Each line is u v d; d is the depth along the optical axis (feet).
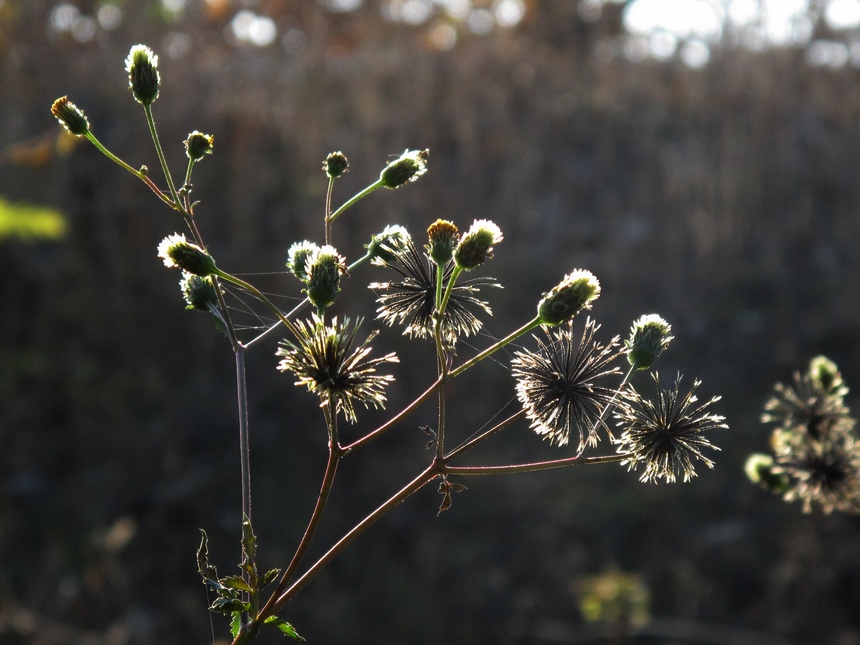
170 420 36.73
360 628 29.32
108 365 39.17
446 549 32.37
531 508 33.76
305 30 56.75
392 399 36.70
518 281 42.24
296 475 35.53
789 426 7.41
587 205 47.19
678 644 28.35
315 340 5.01
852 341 40.34
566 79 53.57
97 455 35.50
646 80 52.85
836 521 31.27
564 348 5.66
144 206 43.83
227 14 55.77
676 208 45.80
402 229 5.85
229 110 46.98
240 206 44.21
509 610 29.68
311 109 47.80
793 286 43.21
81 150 43.57
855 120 49.47
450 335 5.77
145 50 5.70
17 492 33.22
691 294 43.37
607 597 23.73
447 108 48.96
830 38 52.70
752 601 30.45
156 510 33.17
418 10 58.29
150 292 41.68
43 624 26.37
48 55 47.01
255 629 4.95
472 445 5.36
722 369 39.96
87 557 30.37
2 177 40.42
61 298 40.65
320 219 43.42
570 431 5.58
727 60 51.62
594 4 57.67
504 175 46.60
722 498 33.91
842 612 29.19
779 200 46.52
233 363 39.32
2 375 37.42
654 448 5.46
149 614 28.22
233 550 32.32
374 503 34.35
